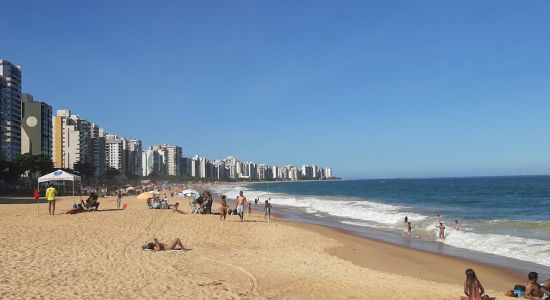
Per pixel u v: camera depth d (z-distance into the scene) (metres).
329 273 13.31
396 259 18.08
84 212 30.81
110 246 16.17
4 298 9.04
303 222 33.22
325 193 104.38
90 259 13.53
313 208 48.75
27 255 13.77
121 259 13.75
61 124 160.75
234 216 32.59
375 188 136.12
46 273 11.41
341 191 118.94
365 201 62.88
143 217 27.70
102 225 22.62
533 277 11.55
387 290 11.51
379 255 18.83
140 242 17.44
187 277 11.66
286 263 14.62
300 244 20.09
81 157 161.38
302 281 11.96
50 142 153.50
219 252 16.19
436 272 15.73
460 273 15.61
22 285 10.12
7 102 126.56
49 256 13.77
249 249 17.59
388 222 33.41
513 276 15.15
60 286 10.18
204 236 20.55
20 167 94.38
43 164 102.75
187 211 35.81
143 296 9.62
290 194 98.38
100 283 10.61
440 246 21.75
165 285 10.66
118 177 182.00
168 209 36.22
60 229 20.48
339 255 18.20
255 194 95.94
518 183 143.38
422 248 21.12
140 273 11.89
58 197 61.62
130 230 21.14
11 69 129.50
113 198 63.38
